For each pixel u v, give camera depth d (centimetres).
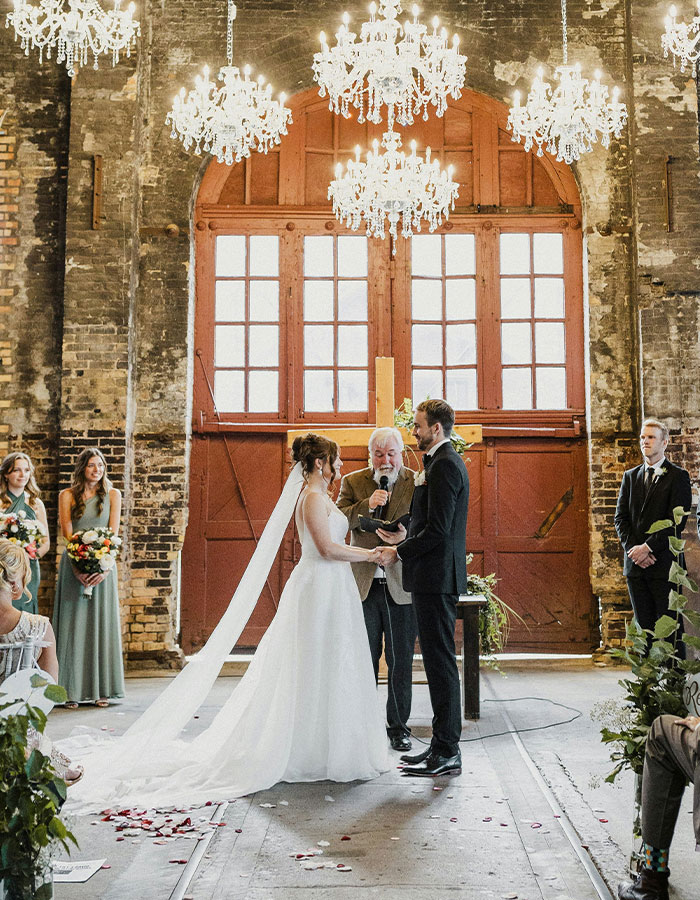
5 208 775
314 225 810
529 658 775
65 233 771
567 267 805
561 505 788
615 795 375
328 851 306
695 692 274
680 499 566
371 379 800
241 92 596
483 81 795
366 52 559
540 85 601
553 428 790
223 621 441
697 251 754
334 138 819
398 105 816
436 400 423
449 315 806
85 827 335
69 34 604
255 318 805
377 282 805
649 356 749
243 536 786
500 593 782
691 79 770
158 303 770
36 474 751
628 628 294
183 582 779
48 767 231
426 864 294
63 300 759
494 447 793
